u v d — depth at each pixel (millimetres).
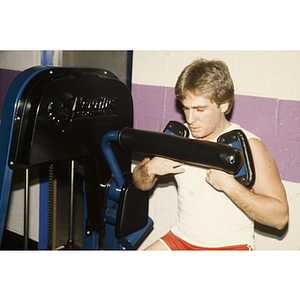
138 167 1574
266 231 1818
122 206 1550
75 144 1431
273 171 1418
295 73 1612
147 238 2182
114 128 1592
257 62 1689
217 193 1489
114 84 1551
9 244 2559
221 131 1481
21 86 1283
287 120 1661
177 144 1326
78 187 2398
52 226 2344
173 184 2035
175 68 1914
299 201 1697
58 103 1325
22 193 2566
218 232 1520
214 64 1411
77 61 2223
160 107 1991
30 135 1285
